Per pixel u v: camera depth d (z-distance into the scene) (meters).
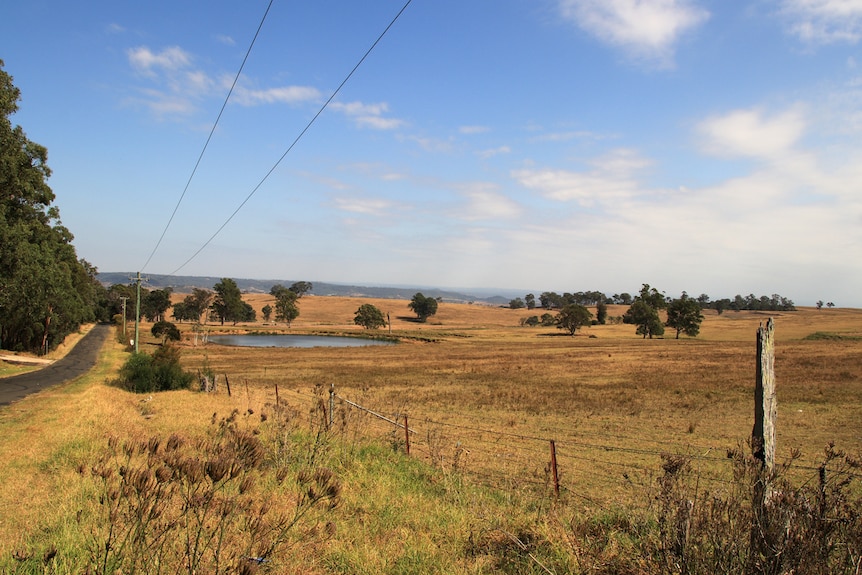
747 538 4.38
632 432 18.27
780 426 19.42
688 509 4.55
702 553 4.40
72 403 18.83
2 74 29.27
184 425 14.42
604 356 67.56
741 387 32.78
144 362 29.06
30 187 31.83
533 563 5.53
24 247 33.06
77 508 6.36
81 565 4.50
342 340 122.44
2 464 9.52
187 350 81.94
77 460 9.37
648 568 4.67
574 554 5.33
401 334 134.12
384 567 5.36
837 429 18.64
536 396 29.83
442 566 5.35
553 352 77.06
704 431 18.45
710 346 87.69
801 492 4.43
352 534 6.16
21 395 24.17
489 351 81.75
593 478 11.05
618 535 5.96
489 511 7.22
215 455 4.33
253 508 6.07
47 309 53.09
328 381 40.16
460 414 22.62
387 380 41.31
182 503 5.41
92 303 111.75
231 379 42.22
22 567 4.55
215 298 173.62
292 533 5.71
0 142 28.62
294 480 7.87
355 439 11.76
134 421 14.99
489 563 5.55
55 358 53.84
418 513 7.20
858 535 4.07
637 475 11.27
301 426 13.81
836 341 89.56
